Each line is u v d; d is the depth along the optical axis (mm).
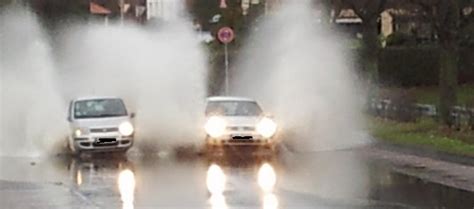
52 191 28672
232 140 39688
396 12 56125
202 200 26453
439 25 43000
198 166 35344
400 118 48812
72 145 40094
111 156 39625
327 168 33844
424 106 49188
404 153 37469
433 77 73500
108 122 39906
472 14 44312
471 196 26453
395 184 29188
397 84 73625
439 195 26734
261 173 32750
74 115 40844
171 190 28641
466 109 42875
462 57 71500
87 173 33562
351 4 54125
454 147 36969
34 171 34375
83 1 73188
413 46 74000
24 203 26172
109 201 26422
